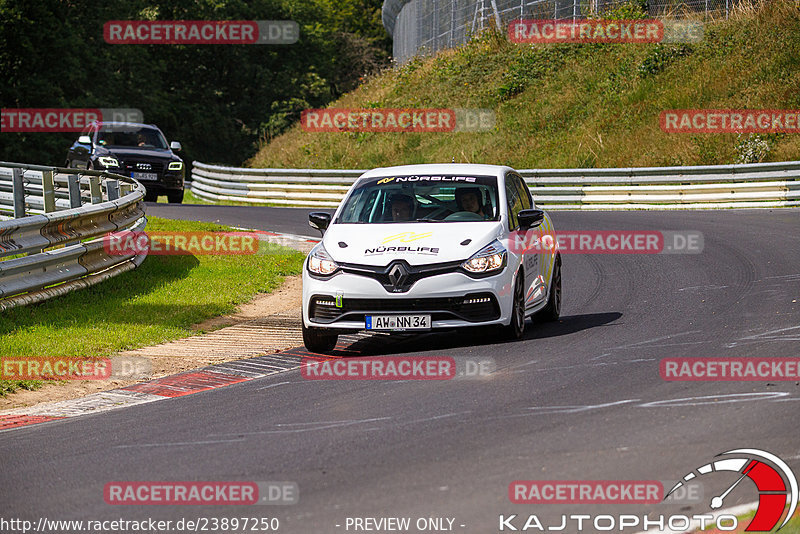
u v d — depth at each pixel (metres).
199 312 39.84
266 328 37.94
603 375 25.45
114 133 88.94
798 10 109.94
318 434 21.31
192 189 130.00
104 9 196.25
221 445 20.92
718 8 121.69
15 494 18.23
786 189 78.62
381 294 30.28
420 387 25.50
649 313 36.22
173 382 28.78
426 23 169.50
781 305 35.22
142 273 48.31
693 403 21.91
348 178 104.31
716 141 94.94
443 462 18.56
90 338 34.06
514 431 20.44
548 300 36.03
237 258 54.97
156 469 19.38
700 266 48.19
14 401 26.88
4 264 36.28
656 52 115.62
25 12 176.50
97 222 45.34
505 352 29.84
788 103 96.94
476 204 33.53
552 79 124.81
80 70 184.12
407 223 32.88
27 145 177.50
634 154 100.81
